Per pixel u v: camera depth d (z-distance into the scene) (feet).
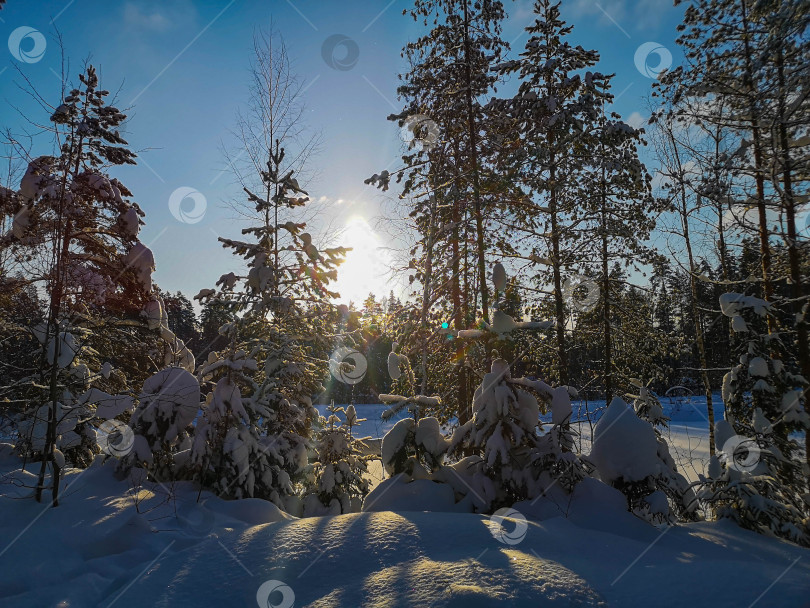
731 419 29.86
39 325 29.71
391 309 46.09
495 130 44.06
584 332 50.42
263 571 17.94
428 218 44.39
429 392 46.29
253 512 26.81
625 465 27.66
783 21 27.02
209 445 30.22
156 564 19.31
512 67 41.83
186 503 27.50
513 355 32.01
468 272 44.91
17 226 28.91
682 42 36.32
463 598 14.88
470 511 28.43
